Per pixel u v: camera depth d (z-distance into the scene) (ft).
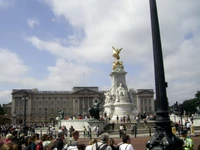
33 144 39.34
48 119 595.47
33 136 40.78
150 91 612.29
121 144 32.53
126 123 167.84
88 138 128.98
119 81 222.69
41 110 601.21
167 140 33.86
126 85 223.51
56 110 602.85
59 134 37.24
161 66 37.11
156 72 37.32
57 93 610.24
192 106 554.87
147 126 166.50
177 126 136.98
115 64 227.40
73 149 31.86
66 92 612.29
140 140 106.32
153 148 34.65
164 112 35.99
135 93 615.16
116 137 127.65
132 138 117.60
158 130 35.73
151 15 39.50
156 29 38.40
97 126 135.95
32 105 598.75
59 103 607.37
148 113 599.16
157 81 37.04
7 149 17.34
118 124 166.09
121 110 205.77
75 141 33.19
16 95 591.78
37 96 604.90
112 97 217.15
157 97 36.94
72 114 595.47
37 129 197.98
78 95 601.62
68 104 606.96
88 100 600.80
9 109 649.20
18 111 587.27
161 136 34.91
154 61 37.93
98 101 156.15
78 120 160.15
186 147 44.52
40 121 593.42
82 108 595.06
